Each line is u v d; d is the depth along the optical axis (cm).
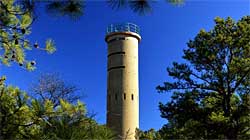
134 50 5050
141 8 567
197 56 2477
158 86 2505
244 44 2423
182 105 2388
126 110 4688
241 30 2436
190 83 2475
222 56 2456
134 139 3734
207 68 2470
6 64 907
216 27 2508
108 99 4844
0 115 723
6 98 741
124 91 4778
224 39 2417
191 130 2319
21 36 865
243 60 2308
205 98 2428
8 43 895
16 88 755
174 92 2472
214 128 2253
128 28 5084
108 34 5100
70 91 2247
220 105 2411
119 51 4972
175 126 2386
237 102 2400
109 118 4712
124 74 4850
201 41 2511
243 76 2356
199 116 2358
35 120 733
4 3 739
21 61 913
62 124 754
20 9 745
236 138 2209
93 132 812
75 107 753
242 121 2270
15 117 736
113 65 4934
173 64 2530
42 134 755
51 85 2233
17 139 754
